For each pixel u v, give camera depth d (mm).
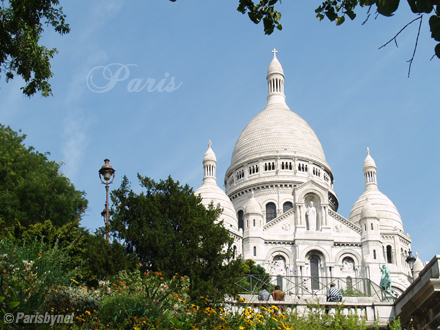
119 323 24422
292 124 125750
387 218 110812
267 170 119375
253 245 94438
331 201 120750
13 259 23609
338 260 94500
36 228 45250
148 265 43812
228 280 43938
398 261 104625
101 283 36875
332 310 40344
